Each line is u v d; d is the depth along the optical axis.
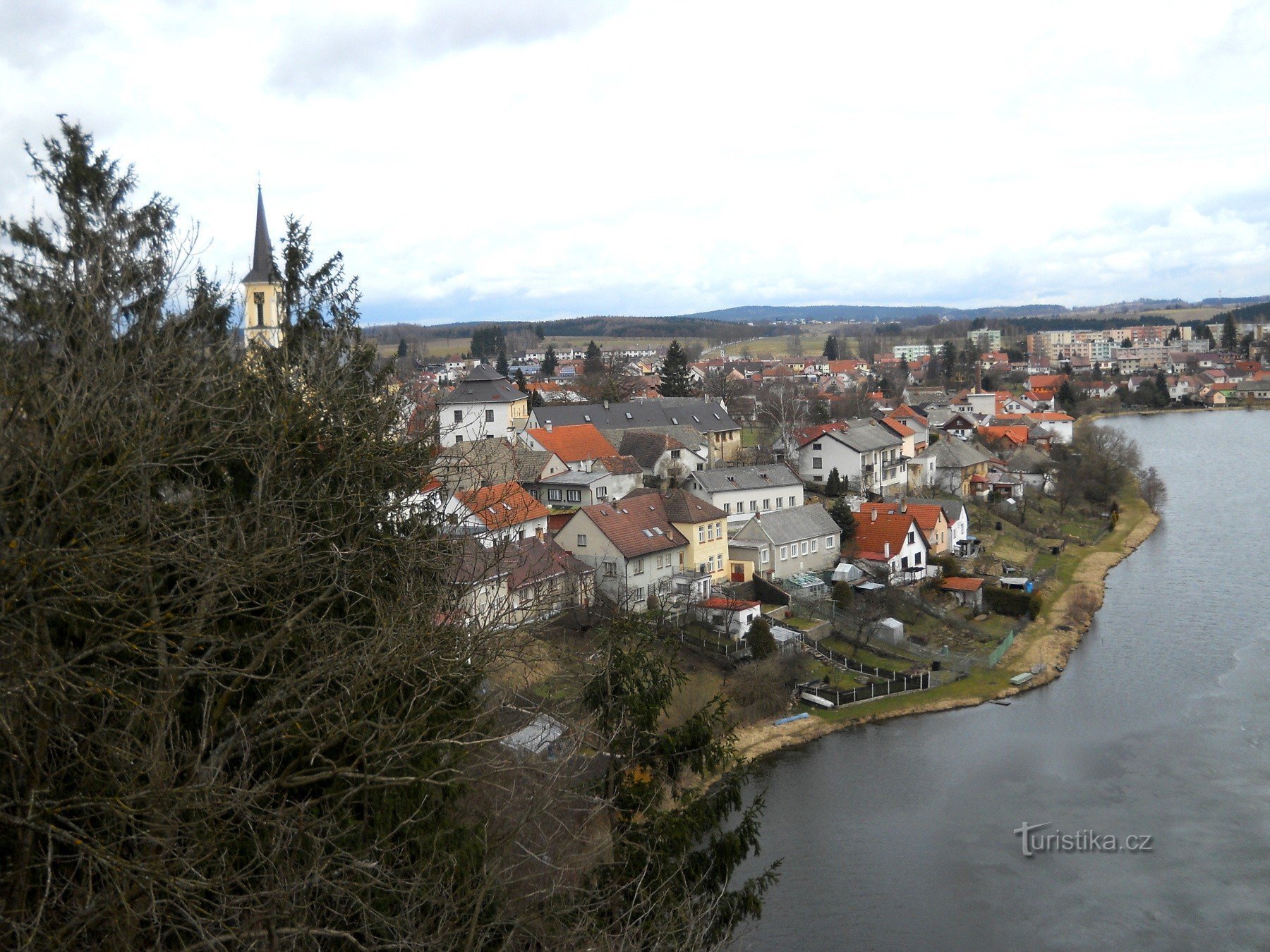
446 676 14.85
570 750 18.33
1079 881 33.91
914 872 34.78
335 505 17.86
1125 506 97.88
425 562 17.92
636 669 20.33
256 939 12.07
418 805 15.50
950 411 140.62
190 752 12.98
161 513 14.96
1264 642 57.62
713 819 20.02
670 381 140.38
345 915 13.25
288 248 25.02
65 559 11.96
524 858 17.62
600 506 57.12
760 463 96.50
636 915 17.47
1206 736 45.34
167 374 16.81
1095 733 46.22
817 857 35.81
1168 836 36.75
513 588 23.67
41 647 12.20
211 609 13.66
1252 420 182.00
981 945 30.67
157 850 12.48
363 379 23.05
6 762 12.55
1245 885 33.44
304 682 13.49
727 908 19.27
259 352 21.61
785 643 52.25
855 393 162.50
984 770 42.66
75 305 15.72
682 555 58.75
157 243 18.67
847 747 45.34
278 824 12.33
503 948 14.17
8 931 10.97
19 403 13.18
